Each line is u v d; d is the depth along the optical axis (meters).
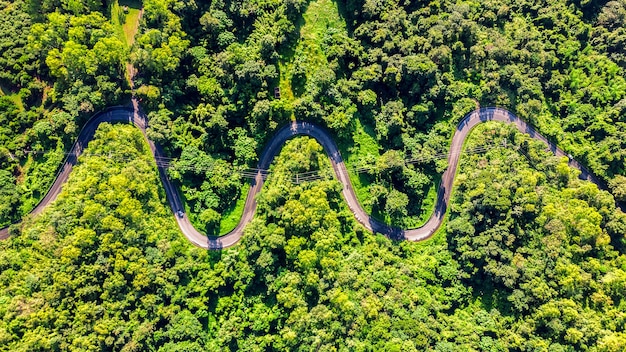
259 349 115.81
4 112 116.44
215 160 126.06
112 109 122.06
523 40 146.25
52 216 106.81
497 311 123.81
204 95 125.50
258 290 122.12
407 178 132.62
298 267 119.31
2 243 109.50
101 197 109.50
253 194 127.88
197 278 119.56
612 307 119.69
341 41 134.62
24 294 102.38
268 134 128.50
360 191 132.62
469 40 142.38
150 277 111.06
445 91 137.62
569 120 142.38
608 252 124.81
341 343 114.19
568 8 153.12
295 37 132.12
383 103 138.75
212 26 125.38
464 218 130.00
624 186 131.00
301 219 118.12
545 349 115.25
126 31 126.25
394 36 137.88
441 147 135.38
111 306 106.94
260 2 131.00
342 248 126.31
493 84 139.25
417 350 113.12
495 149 136.12
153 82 121.69
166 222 120.62
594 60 147.38
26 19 121.44
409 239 133.75
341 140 132.38
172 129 122.69
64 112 117.00
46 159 117.56
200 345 114.75
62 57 113.19
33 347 98.00
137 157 119.06
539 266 123.38
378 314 117.06
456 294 126.62
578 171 133.12
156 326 112.81
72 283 103.56
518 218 127.81
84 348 101.19
